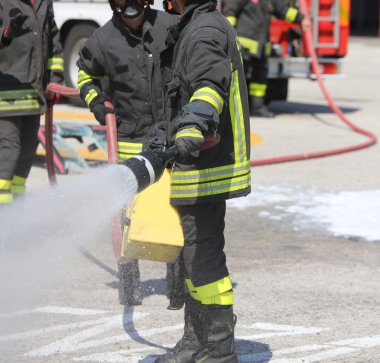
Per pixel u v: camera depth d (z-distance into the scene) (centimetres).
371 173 2086
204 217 834
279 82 3353
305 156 2261
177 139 744
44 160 2169
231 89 823
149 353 966
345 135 2677
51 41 1401
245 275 1287
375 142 2545
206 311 852
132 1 1066
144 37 1079
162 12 1098
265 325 1068
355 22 9131
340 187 1925
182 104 823
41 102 1366
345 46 3133
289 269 1323
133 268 1112
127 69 1086
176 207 841
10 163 1352
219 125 815
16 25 1253
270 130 2756
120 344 995
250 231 1554
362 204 1764
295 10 2894
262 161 2172
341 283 1255
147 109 1093
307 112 3247
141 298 1162
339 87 4209
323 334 1038
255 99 3059
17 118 1363
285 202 1781
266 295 1191
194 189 817
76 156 1978
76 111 3044
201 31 793
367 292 1214
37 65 1358
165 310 1120
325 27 3116
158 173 746
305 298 1181
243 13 2852
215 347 852
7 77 1343
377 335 1038
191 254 842
